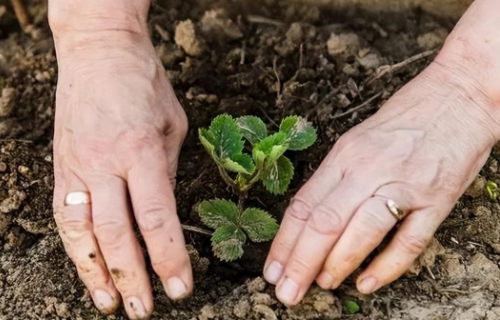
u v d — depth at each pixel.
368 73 0.97
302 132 0.87
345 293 0.81
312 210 0.78
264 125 0.87
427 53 0.96
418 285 0.83
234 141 0.84
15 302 0.84
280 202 0.89
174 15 1.03
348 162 0.79
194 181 0.90
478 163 0.81
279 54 0.99
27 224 0.88
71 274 0.84
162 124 0.80
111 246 0.75
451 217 0.88
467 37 0.83
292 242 0.78
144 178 0.76
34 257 0.86
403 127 0.81
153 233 0.75
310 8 1.03
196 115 0.94
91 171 0.77
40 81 0.99
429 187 0.78
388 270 0.78
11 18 1.04
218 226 0.84
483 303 0.81
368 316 0.81
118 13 0.83
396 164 0.78
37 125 0.96
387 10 1.02
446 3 1.02
